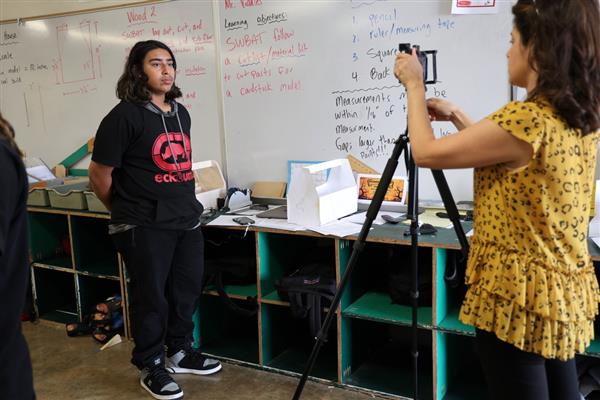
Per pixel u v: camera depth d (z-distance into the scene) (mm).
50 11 3633
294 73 2914
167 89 2428
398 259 2572
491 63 2471
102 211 3021
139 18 3314
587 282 1269
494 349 1286
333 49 2799
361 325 2723
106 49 3488
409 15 2604
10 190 1067
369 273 2738
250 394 2545
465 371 2646
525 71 1239
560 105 1139
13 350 1113
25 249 1137
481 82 2506
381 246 2760
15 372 1114
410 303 2479
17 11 3766
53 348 3098
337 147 2875
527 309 1217
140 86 2369
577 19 1119
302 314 2457
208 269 2812
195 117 3244
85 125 3688
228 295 2752
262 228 2572
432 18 2557
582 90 1134
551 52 1139
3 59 3900
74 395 2596
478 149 1210
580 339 1263
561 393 1342
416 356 2020
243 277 2822
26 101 3879
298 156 2986
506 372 1275
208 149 3244
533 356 1258
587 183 1245
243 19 2994
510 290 1226
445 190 1672
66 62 3660
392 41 2660
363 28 2713
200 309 2982
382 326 2990
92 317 3209
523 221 1215
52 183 3428
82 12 3514
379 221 2547
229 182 3209
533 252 1216
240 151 3146
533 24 1169
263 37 2961
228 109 3133
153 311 2512
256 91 3035
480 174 1309
